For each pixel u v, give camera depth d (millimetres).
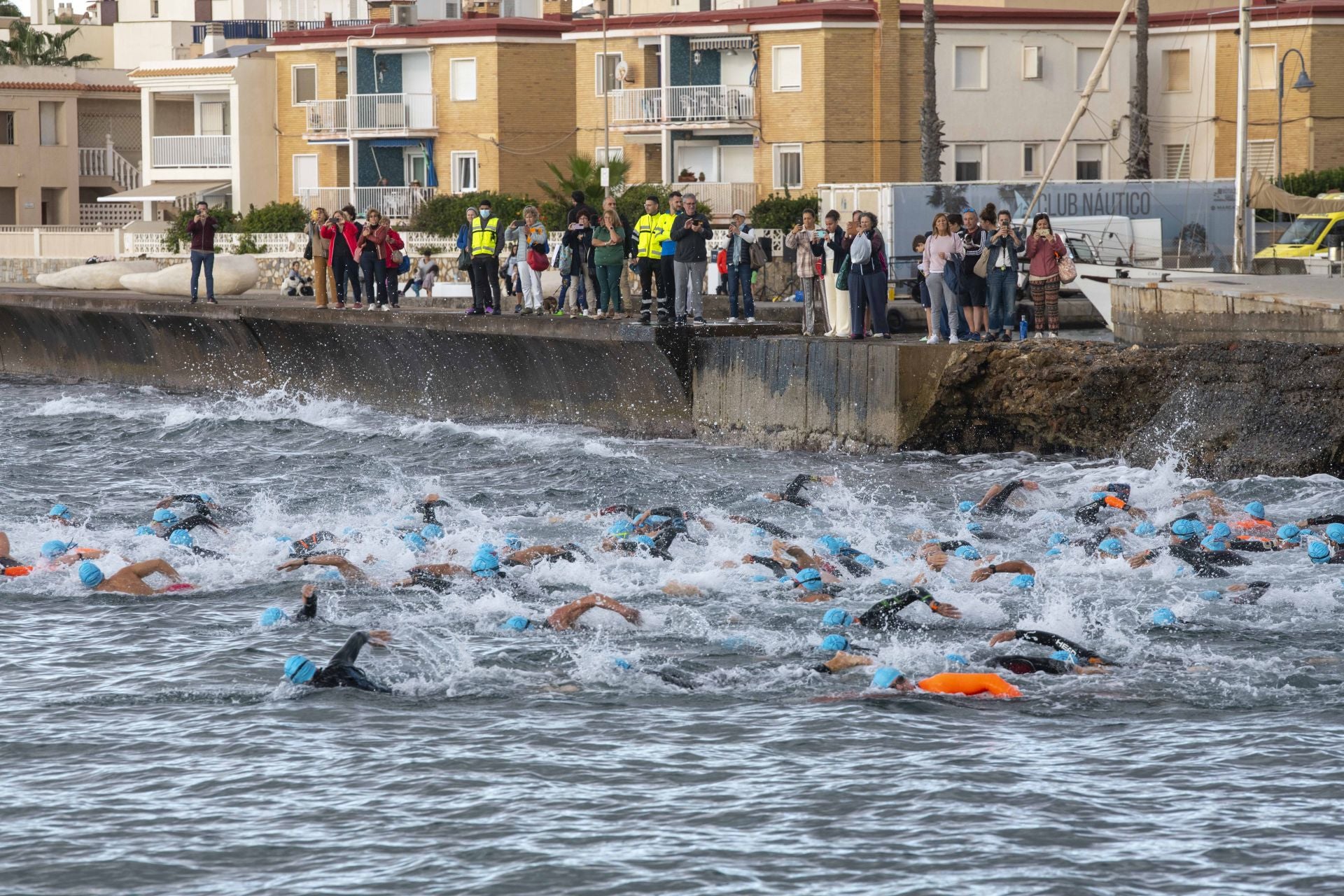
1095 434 43562
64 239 114062
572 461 44406
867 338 48531
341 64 116688
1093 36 104125
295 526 34062
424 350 57344
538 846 15969
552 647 23547
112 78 140625
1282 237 78125
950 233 46750
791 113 101250
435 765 18406
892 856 15656
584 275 54406
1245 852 15672
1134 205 75938
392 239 60031
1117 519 33156
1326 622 24562
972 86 102250
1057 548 30172
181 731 19734
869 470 42562
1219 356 41656
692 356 50344
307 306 61969
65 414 57312
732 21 102250
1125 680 21672
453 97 111688
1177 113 105188
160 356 67625
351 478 42625
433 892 14906
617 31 108000
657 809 16969
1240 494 37094
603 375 52000
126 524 35219
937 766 18219
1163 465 40406
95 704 20938
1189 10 104375
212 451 48250
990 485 39594
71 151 137125
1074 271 47094
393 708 20719
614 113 108312
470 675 22125
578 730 19734
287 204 108062
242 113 120562
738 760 18531
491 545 29938
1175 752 18672
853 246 47531
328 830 16438
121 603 26797
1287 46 100500
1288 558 28875
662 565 28938
